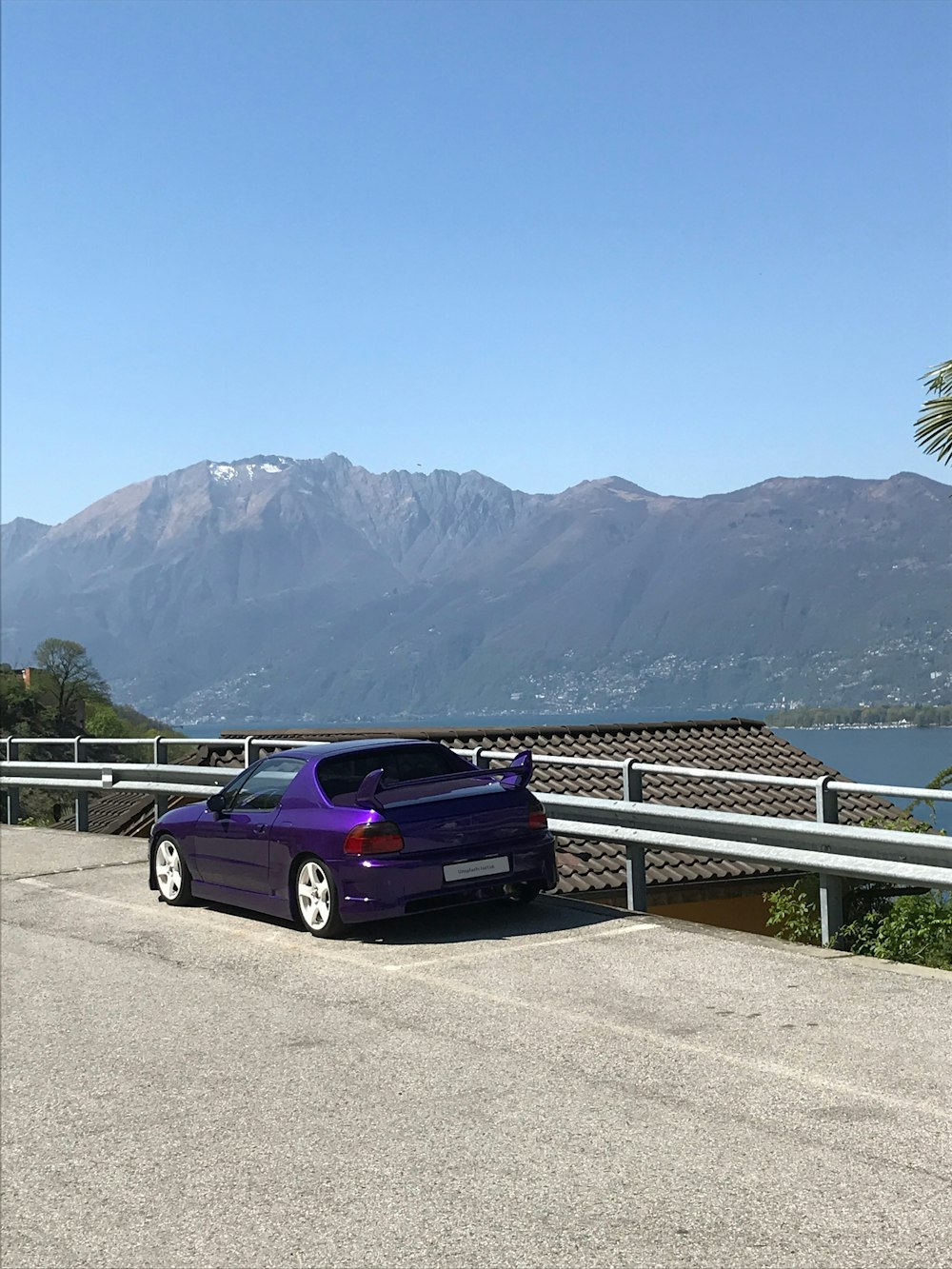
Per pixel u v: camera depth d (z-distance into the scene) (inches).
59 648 3690.9
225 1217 194.5
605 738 836.6
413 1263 173.5
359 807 360.5
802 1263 163.9
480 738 795.4
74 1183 213.5
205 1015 307.4
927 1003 279.0
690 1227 175.9
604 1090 233.5
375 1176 203.5
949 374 527.2
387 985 319.6
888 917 430.3
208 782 622.5
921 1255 164.1
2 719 3181.6
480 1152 208.8
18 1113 250.2
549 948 347.9
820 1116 213.2
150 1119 240.7
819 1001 283.9
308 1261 177.2
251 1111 239.1
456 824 360.5
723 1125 211.8
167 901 449.4
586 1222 180.1
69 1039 297.6
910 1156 194.2
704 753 829.2
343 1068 259.0
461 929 377.1
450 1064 255.0
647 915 386.0
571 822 422.6
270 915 413.4
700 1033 264.4
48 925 432.1
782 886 643.5
